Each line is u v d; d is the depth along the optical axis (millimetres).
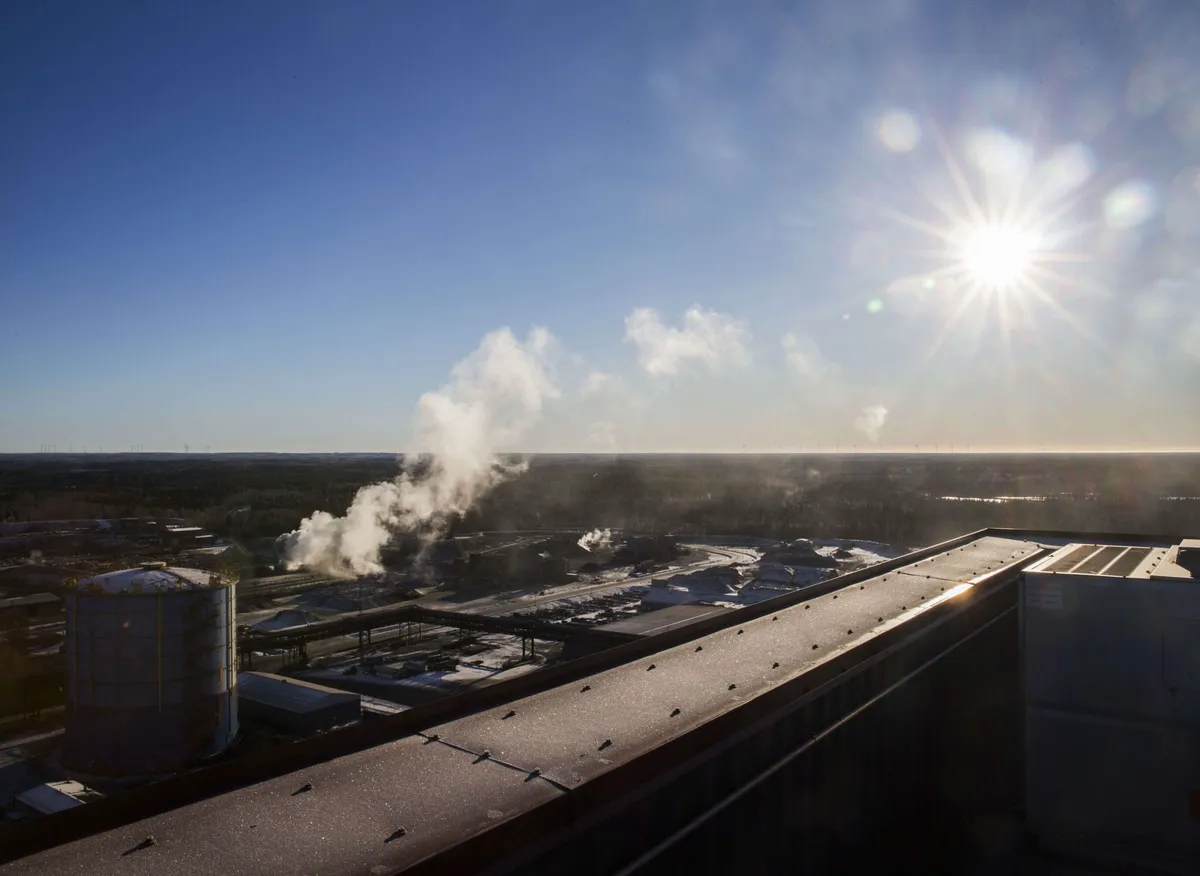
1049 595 21031
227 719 38250
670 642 18484
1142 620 19922
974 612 25672
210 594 37188
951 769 22234
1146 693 19797
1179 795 19328
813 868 14820
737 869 12477
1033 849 21781
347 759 10961
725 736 12648
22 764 35625
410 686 51625
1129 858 19828
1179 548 25625
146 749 35312
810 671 15328
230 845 8398
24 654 50844
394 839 8570
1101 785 20266
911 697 19672
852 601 24094
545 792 9875
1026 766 21219
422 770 10586
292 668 56500
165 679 35688
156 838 8547
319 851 8281
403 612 61500
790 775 14133
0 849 8062
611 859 10180
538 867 9117
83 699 35312
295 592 87125
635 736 12016
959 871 21656
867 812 17109
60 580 74500
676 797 11430
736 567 99250
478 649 62281
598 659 16234
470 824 8953
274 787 9961
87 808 8711
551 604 81250
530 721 12742
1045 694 21016
